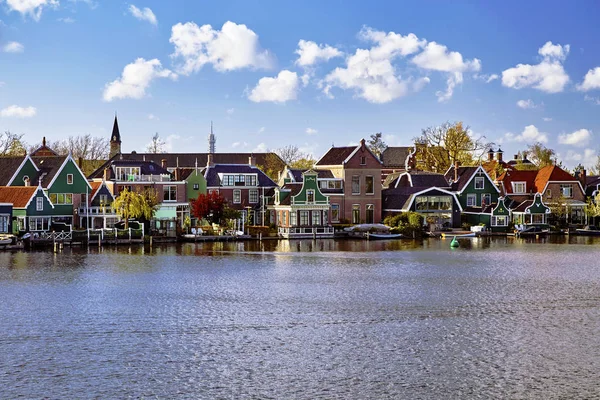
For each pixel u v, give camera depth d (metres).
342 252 101.06
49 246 103.06
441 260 92.31
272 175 177.00
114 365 45.72
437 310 60.81
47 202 106.94
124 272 79.88
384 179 153.75
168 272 80.25
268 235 120.56
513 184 144.75
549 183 142.50
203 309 61.00
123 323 56.00
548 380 43.16
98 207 111.06
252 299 65.25
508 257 95.75
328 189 129.00
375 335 52.66
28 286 70.56
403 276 78.50
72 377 43.50
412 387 42.06
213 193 120.38
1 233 101.38
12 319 57.06
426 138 173.38
